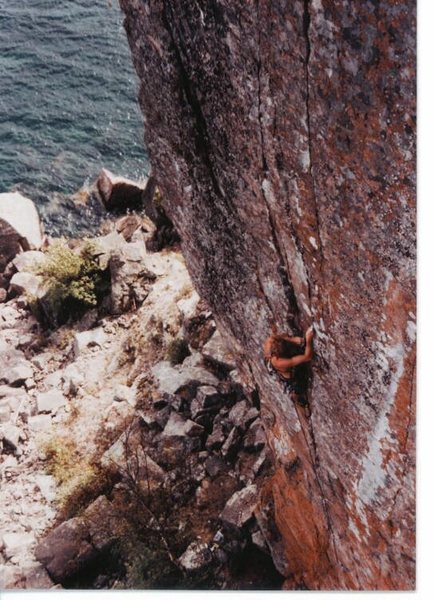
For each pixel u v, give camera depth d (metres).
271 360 5.09
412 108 2.99
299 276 4.82
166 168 6.46
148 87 5.80
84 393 13.36
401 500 4.60
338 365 4.66
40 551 9.97
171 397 11.37
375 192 3.49
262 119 4.30
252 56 4.05
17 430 12.84
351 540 5.78
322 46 3.33
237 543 8.77
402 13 2.77
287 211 4.54
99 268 15.83
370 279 3.88
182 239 7.17
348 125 3.43
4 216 18.53
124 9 5.39
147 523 9.82
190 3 4.42
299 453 6.48
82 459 11.94
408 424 4.16
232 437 10.23
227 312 7.00
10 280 17.81
